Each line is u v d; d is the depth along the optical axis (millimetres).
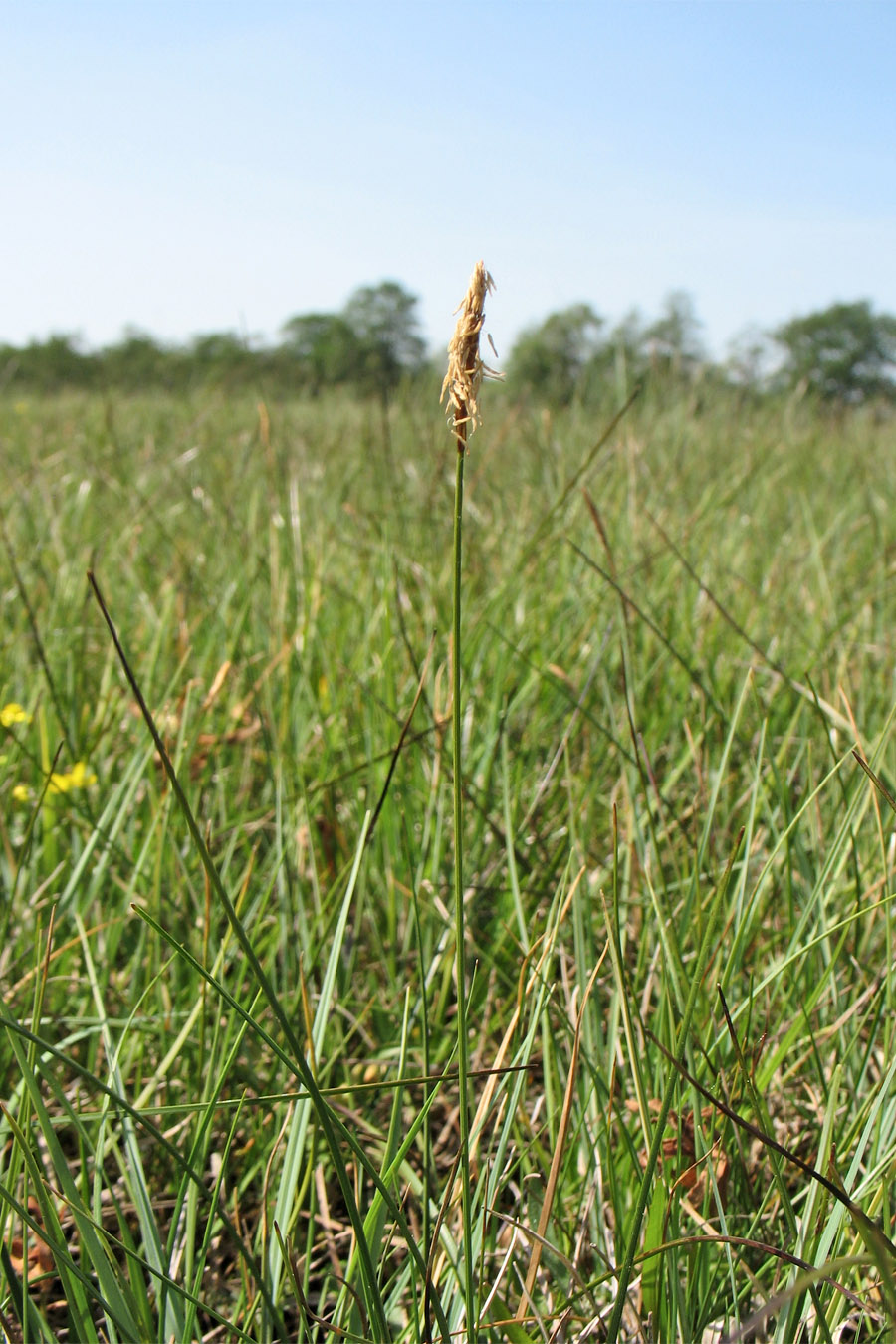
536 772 2551
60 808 2221
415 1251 1045
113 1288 1065
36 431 6781
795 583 3482
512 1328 1113
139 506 4180
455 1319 1187
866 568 3752
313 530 3855
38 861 2174
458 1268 1153
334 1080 1762
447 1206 1161
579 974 1495
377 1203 1139
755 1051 1359
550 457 4820
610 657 2844
